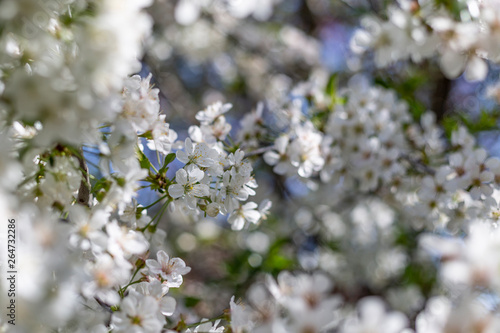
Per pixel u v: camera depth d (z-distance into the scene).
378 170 0.78
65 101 0.54
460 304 0.52
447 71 0.62
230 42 1.39
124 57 0.55
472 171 0.70
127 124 0.58
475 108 1.17
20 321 0.53
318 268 1.17
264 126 0.77
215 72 1.50
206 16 1.22
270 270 0.96
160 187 0.64
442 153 0.83
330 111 0.81
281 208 1.21
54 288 0.54
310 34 1.52
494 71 1.07
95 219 0.58
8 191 0.55
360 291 1.29
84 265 0.57
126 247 0.58
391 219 1.14
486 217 0.70
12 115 0.56
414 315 1.14
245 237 1.15
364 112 0.79
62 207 0.58
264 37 1.38
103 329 0.58
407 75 1.08
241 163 0.66
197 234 1.23
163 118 0.64
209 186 0.65
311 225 1.20
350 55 1.20
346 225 1.20
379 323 0.51
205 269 1.25
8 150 0.56
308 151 0.73
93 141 0.57
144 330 0.58
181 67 1.49
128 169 0.59
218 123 0.71
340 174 0.79
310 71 1.30
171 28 1.29
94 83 0.54
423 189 0.74
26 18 0.54
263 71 1.43
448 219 0.74
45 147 0.58
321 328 0.51
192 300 0.90
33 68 0.56
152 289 0.61
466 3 0.61
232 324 0.59
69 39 0.55
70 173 0.59
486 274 0.52
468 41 0.62
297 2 1.51
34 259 0.53
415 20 0.63
